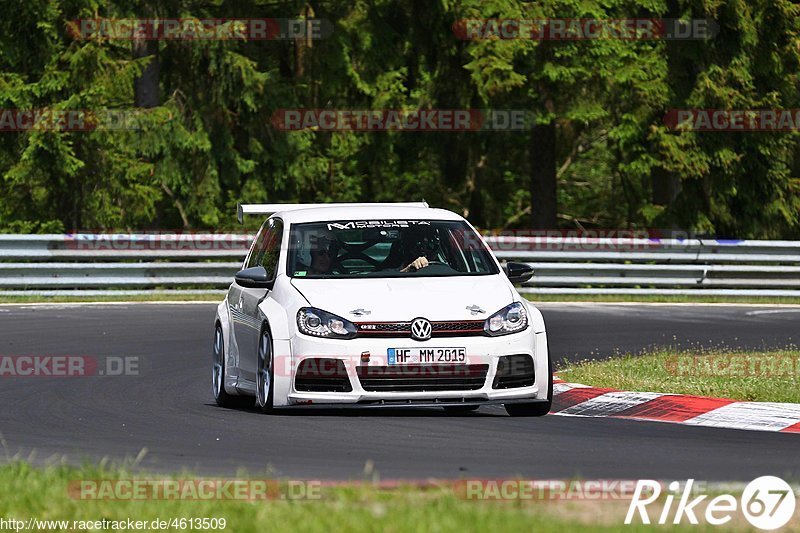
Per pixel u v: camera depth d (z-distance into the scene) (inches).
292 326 1499.8
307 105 5339.6
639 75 4953.3
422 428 1430.9
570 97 5108.3
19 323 2743.6
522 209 7101.4
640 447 1311.5
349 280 1566.2
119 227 5002.5
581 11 4859.7
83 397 1766.7
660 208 5022.1
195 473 1120.2
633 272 3668.8
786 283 3742.6
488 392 1480.1
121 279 3440.0
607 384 1814.7
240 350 1651.1
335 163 5944.9
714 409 1590.8
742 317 3078.2
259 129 5123.0
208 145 4906.5
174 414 1589.6
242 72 4835.1
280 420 1491.1
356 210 1718.8
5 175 4712.1
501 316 1508.4
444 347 1473.9
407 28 5280.5
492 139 5255.9
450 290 1534.2
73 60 4596.5
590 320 2970.0
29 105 4660.4
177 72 5019.7
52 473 1066.7
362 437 1363.2
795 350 2381.9
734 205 4990.2
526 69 4911.4
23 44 4717.0
